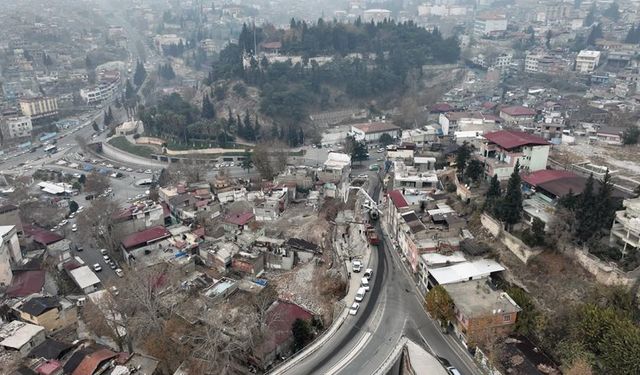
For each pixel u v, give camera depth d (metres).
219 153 194.12
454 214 96.81
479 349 68.12
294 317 82.81
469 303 72.94
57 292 97.19
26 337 77.25
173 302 89.12
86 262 114.06
